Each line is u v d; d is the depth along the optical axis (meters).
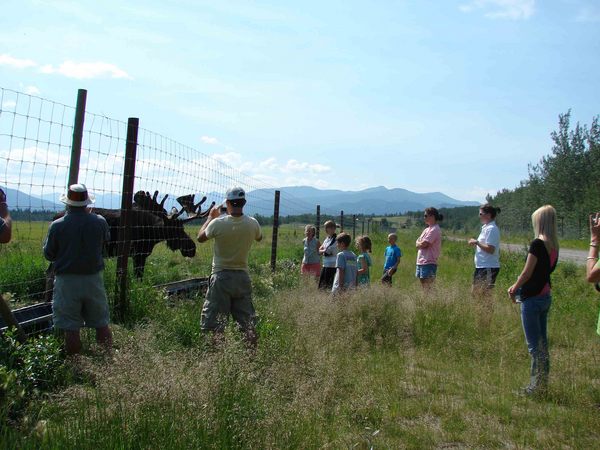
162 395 3.90
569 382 6.23
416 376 6.52
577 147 55.59
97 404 3.84
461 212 109.56
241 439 3.82
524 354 7.62
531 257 6.21
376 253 26.88
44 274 9.51
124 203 7.55
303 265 13.29
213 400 4.03
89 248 5.66
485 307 8.96
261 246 25.02
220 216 6.72
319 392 4.96
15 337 5.38
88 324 5.80
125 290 7.56
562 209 55.09
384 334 8.23
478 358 7.46
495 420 5.25
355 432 4.64
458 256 25.91
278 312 8.16
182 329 7.04
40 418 4.15
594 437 5.00
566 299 11.43
